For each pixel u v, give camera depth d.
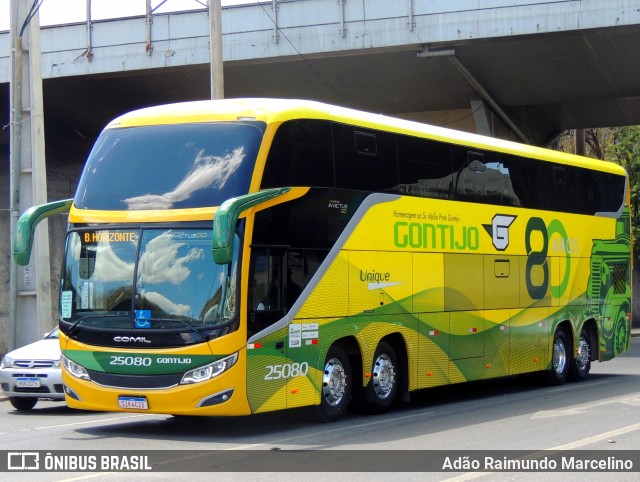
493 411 15.09
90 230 12.59
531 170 18.42
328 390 13.55
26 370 15.35
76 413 15.55
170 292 12.00
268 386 12.20
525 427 13.03
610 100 32.12
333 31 24.95
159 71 26.77
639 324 41.06
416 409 15.50
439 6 24.19
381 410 14.57
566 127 36.78
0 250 23.88
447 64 26.83
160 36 26.08
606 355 21.00
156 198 12.36
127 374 12.01
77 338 12.36
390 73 27.72
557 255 19.11
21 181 19.41
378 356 14.40
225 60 25.70
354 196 13.81
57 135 36.00
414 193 15.07
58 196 35.44
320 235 13.15
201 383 11.70
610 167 21.39
